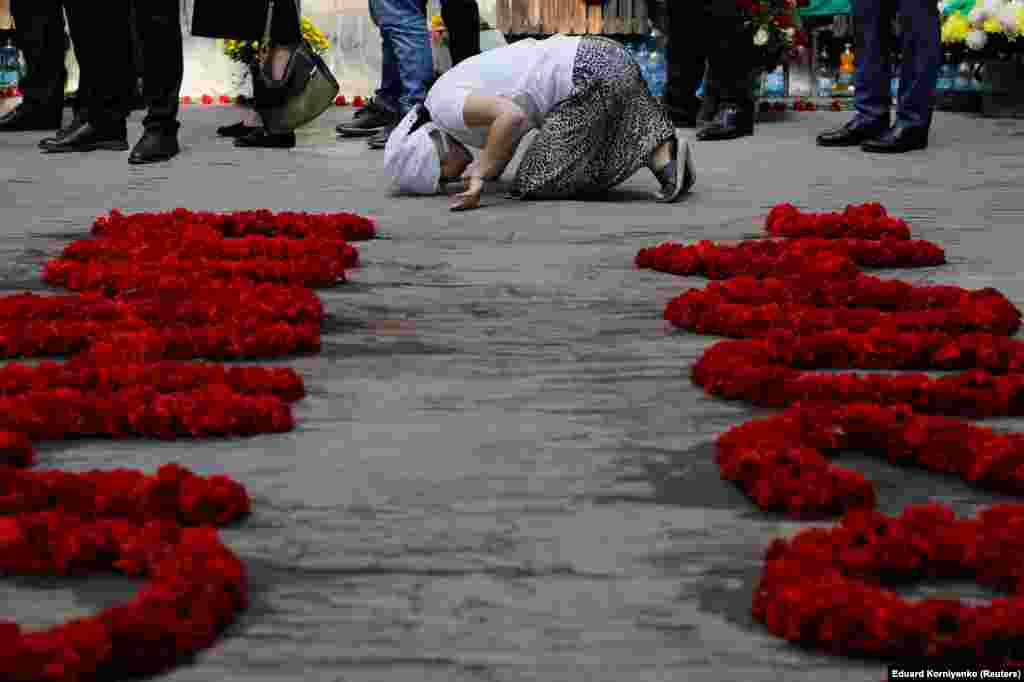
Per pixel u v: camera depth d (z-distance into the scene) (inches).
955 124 724.7
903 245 317.1
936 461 170.1
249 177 488.1
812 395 196.5
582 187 433.1
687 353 235.9
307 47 587.8
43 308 243.6
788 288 262.8
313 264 293.3
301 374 220.8
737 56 647.1
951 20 785.6
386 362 230.1
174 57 534.6
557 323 261.6
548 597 132.4
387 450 179.8
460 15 638.5
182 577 125.1
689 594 133.1
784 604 122.4
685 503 159.3
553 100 422.0
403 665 118.2
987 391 195.2
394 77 652.1
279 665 118.2
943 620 116.6
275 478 167.6
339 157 560.1
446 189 458.6
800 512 154.9
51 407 183.9
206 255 309.1
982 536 134.8
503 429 189.8
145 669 116.0
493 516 154.8
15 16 681.0
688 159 427.2
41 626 125.7
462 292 291.7
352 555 143.1
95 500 147.8
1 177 481.7
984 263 319.6
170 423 183.6
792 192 449.1
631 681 115.2
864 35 594.6
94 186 458.6
